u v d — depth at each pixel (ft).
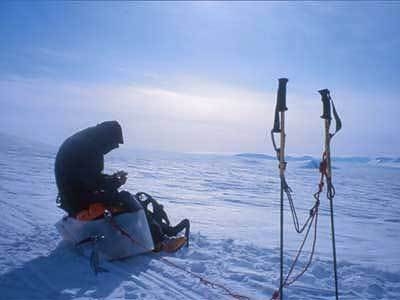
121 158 136.36
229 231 29.71
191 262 18.83
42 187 44.91
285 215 42.27
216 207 44.27
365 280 17.81
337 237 31.14
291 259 20.65
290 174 135.33
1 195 37.14
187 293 15.34
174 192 55.67
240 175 109.81
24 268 17.08
